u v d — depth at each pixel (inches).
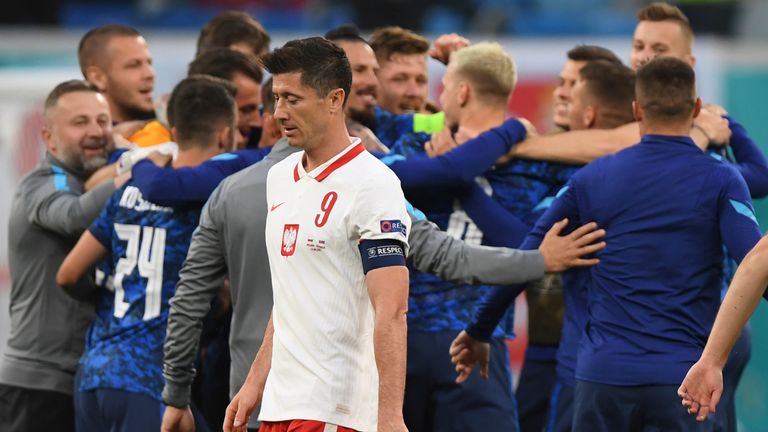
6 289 1312.7
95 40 943.7
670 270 687.1
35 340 853.8
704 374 599.5
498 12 1875.0
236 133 834.8
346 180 584.1
